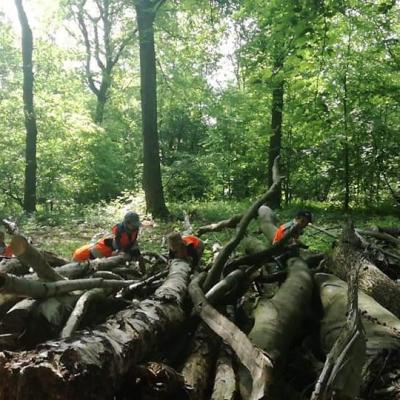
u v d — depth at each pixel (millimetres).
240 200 24859
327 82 14266
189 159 25750
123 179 27938
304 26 7844
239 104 23328
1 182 20312
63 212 18734
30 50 18516
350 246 6520
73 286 4727
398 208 18422
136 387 3477
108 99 29797
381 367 3816
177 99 24094
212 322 4262
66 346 3051
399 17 15914
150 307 4262
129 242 7059
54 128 21109
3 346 4148
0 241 7469
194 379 3906
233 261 6285
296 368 4449
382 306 5305
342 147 19281
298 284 5438
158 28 20500
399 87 17234
